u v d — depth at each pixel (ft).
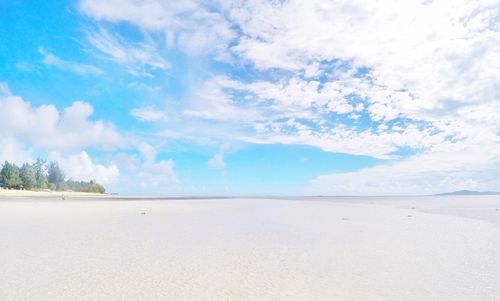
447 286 36.27
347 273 41.14
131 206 160.76
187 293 33.37
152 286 35.19
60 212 112.68
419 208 165.48
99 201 204.23
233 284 36.40
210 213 126.62
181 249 54.29
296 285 36.35
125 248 54.03
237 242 61.31
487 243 61.41
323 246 58.39
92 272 39.81
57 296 31.83
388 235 71.15
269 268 43.21
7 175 299.38
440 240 65.00
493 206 179.83
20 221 84.79
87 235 65.77
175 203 204.33
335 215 122.01
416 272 41.70
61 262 44.27
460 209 153.79
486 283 37.37
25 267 41.57
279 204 213.05
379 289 35.24
